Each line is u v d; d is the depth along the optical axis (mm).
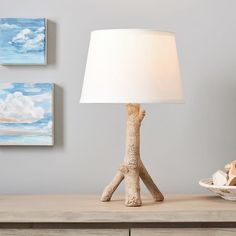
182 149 2262
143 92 1753
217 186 1883
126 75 1763
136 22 2252
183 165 2264
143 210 1791
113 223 1828
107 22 2254
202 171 2262
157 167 2264
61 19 2260
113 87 1763
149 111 2254
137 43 1779
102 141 2266
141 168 1928
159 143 2262
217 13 2250
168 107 2256
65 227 1826
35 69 2260
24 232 1826
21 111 2240
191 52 2254
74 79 2260
